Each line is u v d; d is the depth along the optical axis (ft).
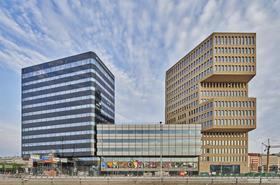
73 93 473.67
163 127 403.95
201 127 426.10
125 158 400.26
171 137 401.70
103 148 401.08
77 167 428.56
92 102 453.58
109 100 545.85
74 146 456.04
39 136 504.43
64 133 472.85
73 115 467.11
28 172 340.59
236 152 433.48
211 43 428.15
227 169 426.10
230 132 438.40
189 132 402.11
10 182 194.39
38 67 525.75
